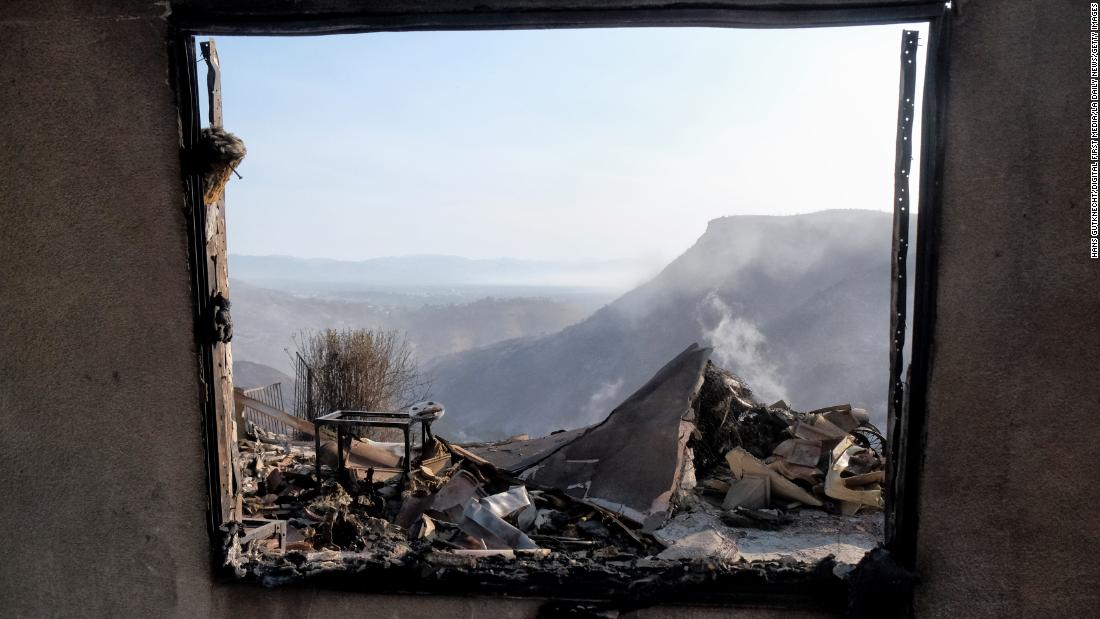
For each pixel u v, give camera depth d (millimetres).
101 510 2232
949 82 1875
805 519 4891
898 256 2041
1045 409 1906
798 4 1920
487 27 2041
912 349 1973
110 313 2156
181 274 2127
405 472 5375
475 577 2143
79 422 2205
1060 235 1867
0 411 2215
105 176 2107
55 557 2262
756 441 6285
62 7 2057
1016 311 1898
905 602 2012
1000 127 1867
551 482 5414
